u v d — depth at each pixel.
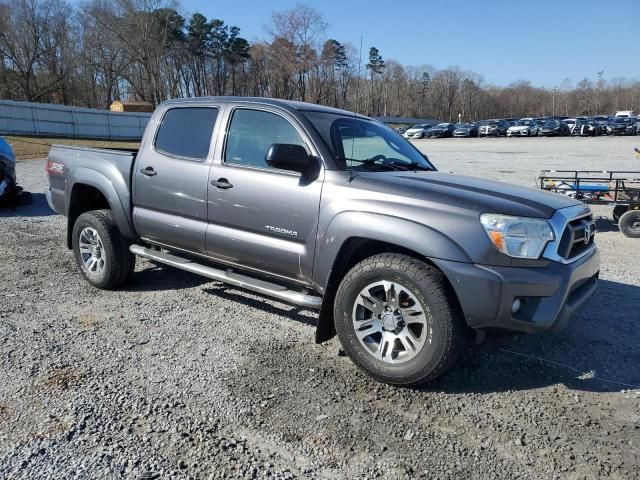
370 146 4.22
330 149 3.81
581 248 3.63
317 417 3.07
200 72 80.19
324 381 3.50
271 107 4.11
